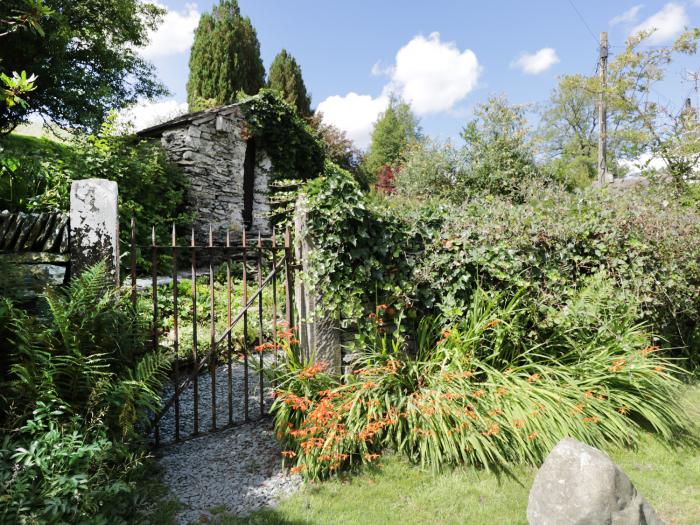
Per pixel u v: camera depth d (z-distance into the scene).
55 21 9.95
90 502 1.94
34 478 1.85
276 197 4.31
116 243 2.73
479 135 10.19
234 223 10.33
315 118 20.50
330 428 2.90
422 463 2.78
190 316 5.76
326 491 2.68
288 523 2.38
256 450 3.14
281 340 3.47
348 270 3.65
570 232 4.35
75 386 2.28
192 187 9.28
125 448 2.28
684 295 5.08
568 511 2.04
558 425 3.04
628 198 5.41
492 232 4.11
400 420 3.11
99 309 2.43
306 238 3.62
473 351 3.57
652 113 8.02
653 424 3.24
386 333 3.98
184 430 3.43
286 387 3.27
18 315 2.36
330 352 3.67
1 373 2.37
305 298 3.70
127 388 2.31
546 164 10.38
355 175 20.39
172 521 2.36
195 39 21.50
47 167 5.17
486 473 2.84
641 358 3.51
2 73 2.11
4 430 2.02
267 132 10.95
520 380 3.34
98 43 11.82
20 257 2.68
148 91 14.19
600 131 11.25
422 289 3.99
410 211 4.11
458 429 2.91
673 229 5.08
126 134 8.78
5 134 10.28
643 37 8.31
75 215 2.71
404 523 2.41
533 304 3.94
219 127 9.76
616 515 2.00
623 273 4.47
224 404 3.92
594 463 2.08
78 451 1.95
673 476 2.88
